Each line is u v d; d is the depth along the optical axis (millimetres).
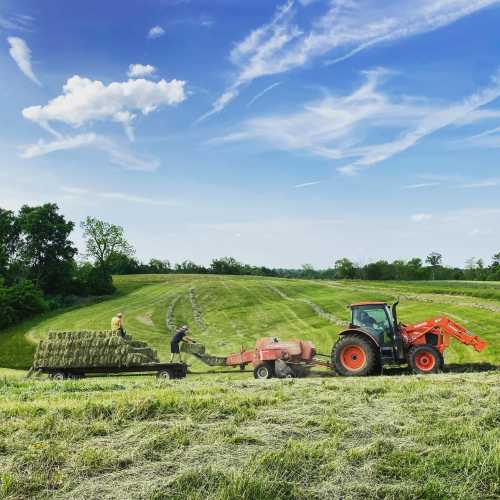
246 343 26109
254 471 5648
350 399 8727
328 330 26828
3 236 61719
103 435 7117
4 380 13023
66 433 7039
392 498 5234
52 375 14602
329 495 5285
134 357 14266
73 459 6145
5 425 7363
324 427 7164
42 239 61625
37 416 7879
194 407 8117
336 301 36281
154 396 8656
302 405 8422
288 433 7000
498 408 7902
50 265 61562
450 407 8109
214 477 5570
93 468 5930
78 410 7898
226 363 14688
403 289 41562
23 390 11062
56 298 56969
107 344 14422
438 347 13773
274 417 7621
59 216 63469
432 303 31234
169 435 6789
